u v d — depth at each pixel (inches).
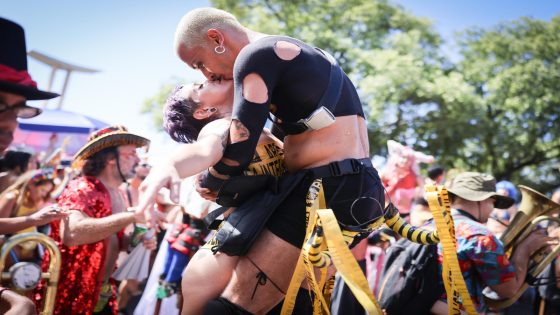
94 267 138.5
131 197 212.2
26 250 137.5
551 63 941.2
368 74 850.1
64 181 204.4
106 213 139.6
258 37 96.2
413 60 872.3
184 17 95.3
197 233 213.8
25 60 95.1
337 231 79.7
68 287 134.0
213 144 86.9
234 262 92.4
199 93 100.3
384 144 832.3
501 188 270.8
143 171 219.5
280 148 99.9
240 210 92.2
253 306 91.3
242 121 86.1
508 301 148.0
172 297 213.2
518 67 899.4
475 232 142.6
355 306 182.2
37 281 93.0
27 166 178.1
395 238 201.3
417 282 143.8
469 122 836.0
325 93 89.5
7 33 92.4
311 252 79.9
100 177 146.5
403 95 813.2
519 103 882.8
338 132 91.6
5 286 93.8
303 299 100.5
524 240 152.3
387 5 939.3
